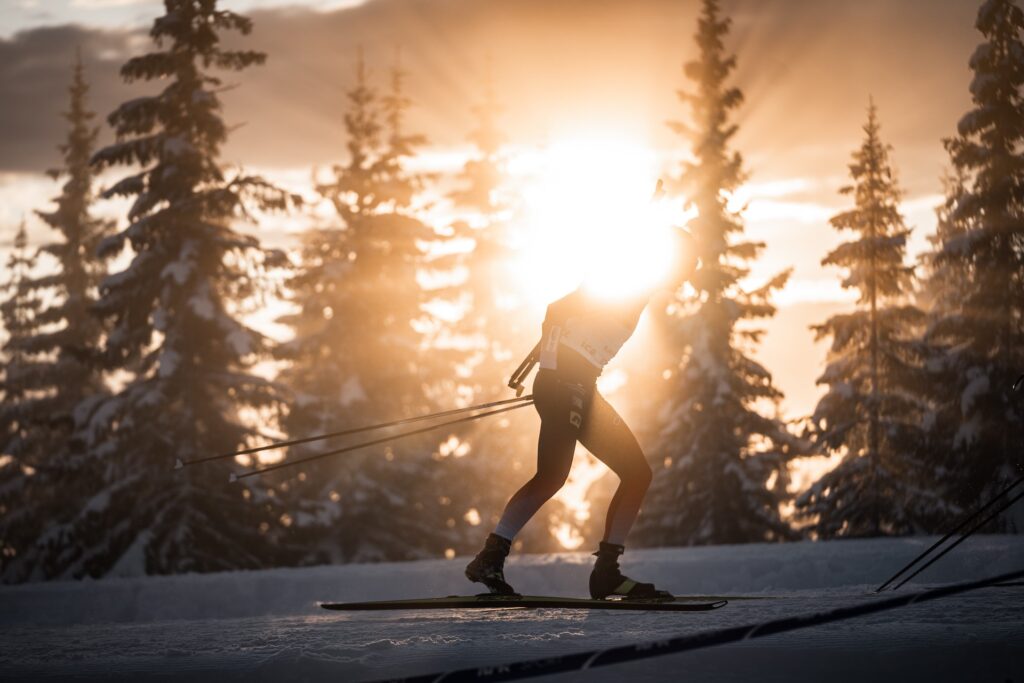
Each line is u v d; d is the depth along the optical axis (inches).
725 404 1518.2
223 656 183.8
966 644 159.8
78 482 1465.3
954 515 1240.8
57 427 1369.3
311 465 1647.4
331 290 1790.1
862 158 1339.8
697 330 1553.9
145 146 1349.7
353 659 169.8
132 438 1333.7
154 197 1346.0
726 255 1558.8
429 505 1795.0
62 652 205.8
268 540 1364.4
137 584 650.2
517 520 281.0
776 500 1519.4
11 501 1678.2
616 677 147.7
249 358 1374.3
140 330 1359.5
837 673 147.4
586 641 181.3
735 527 1505.9
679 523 1544.0
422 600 281.7
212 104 1344.7
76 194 2047.2
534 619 230.1
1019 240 1216.2
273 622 273.4
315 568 709.3
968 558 519.5
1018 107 1222.3
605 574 282.0
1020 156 1221.1
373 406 1726.1
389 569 661.9
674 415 1558.8
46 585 668.1
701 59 1606.8
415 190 1878.7
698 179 1563.7
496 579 278.5
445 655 171.5
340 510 1457.9
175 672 168.7
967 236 1223.5
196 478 1316.4
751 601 262.7
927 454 1278.3
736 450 1525.6
